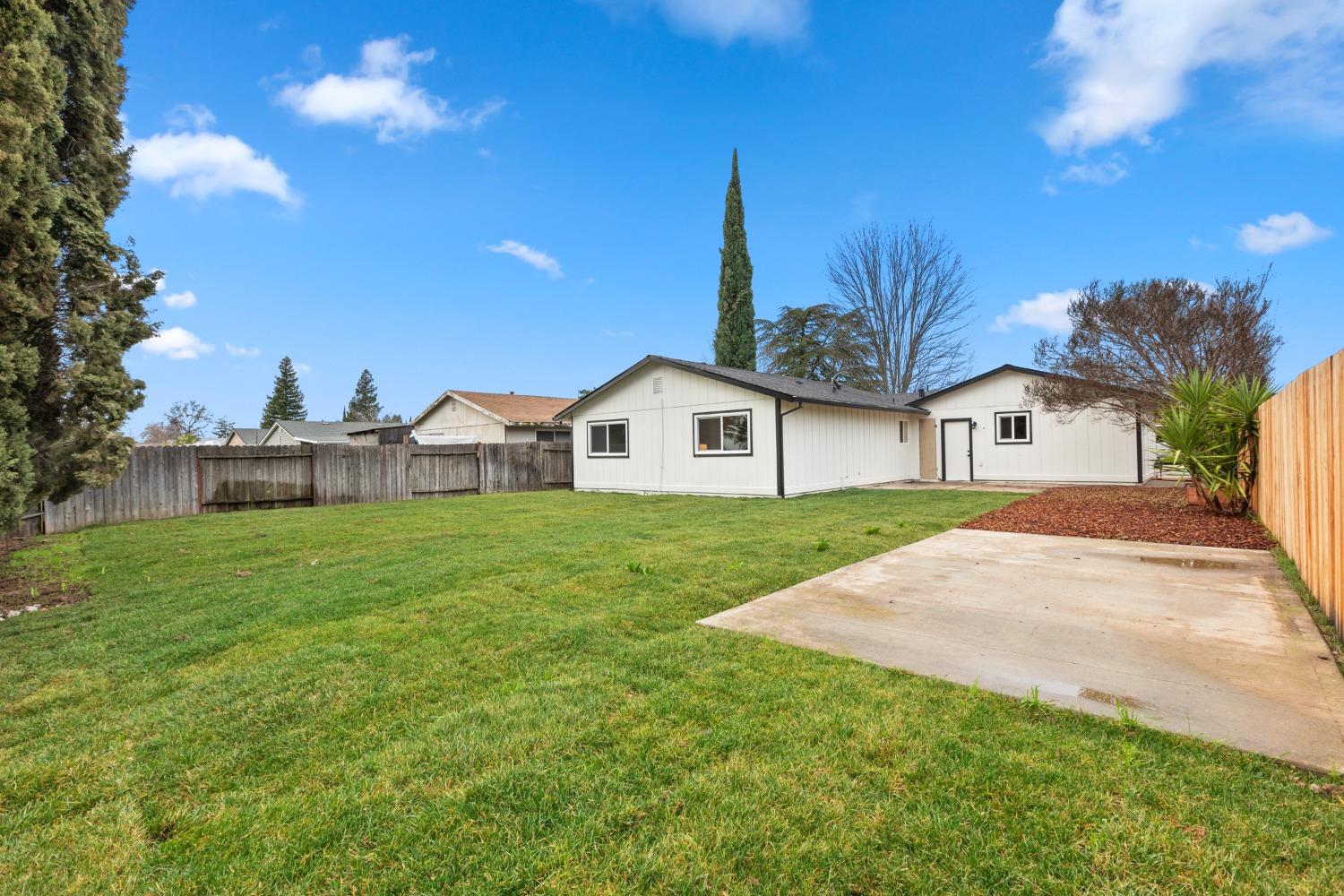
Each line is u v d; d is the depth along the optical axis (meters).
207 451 13.37
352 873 1.89
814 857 1.89
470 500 14.78
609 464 17.36
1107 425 16.34
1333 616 3.94
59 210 5.87
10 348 5.34
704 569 5.86
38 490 6.29
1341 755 2.36
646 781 2.31
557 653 3.72
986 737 2.58
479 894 1.78
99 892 1.84
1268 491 7.14
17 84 4.96
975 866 1.83
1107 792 2.17
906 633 3.98
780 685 3.16
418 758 2.52
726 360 25.34
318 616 4.59
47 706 3.18
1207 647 3.62
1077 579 5.41
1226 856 1.83
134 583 6.04
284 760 2.58
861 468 16.77
